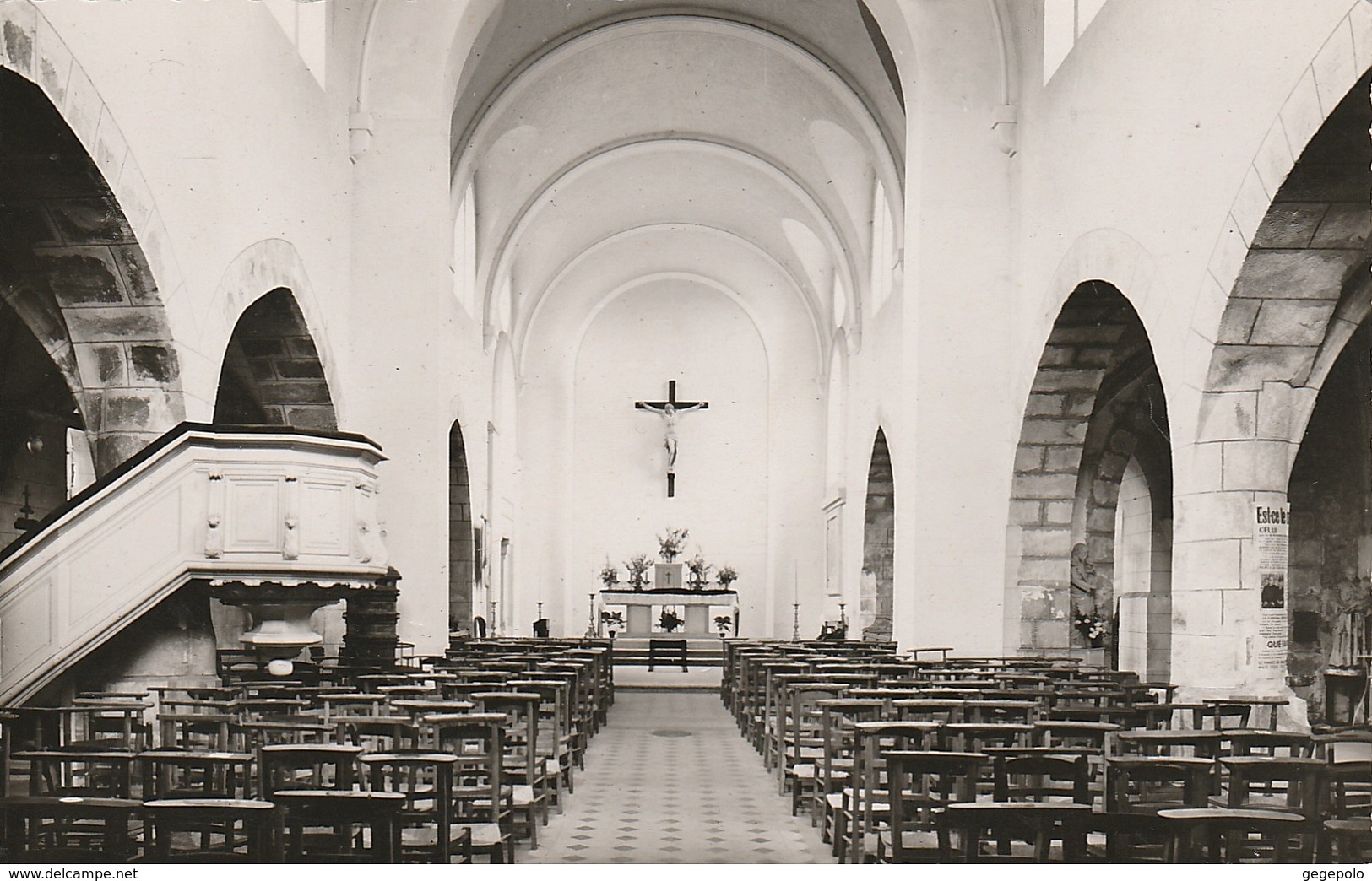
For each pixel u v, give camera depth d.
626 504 32.41
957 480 15.18
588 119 23.45
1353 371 13.68
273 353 13.85
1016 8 15.12
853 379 25.44
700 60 22.05
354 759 5.66
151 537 8.51
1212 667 9.77
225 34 11.34
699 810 9.75
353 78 15.19
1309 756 7.02
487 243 23.55
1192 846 4.89
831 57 20.08
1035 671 11.47
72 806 4.99
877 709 8.62
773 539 31.70
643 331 32.53
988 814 4.68
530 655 14.12
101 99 8.86
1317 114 8.09
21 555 8.24
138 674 9.63
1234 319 9.54
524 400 31.70
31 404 15.35
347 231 15.02
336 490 9.23
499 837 6.61
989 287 15.33
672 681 23.48
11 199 9.05
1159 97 10.79
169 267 10.05
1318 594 14.14
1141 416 16.75
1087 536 16.75
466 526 22.39
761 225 28.38
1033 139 14.63
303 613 9.55
